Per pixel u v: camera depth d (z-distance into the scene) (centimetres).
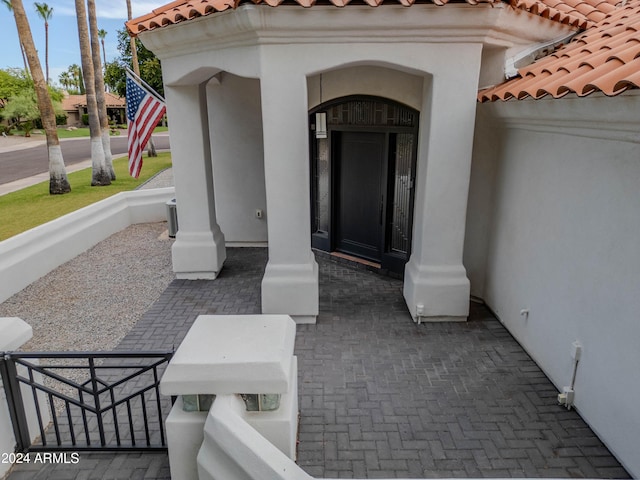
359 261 888
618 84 341
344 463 404
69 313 721
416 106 700
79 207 1650
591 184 435
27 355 384
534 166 550
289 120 604
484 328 646
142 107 833
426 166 623
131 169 859
